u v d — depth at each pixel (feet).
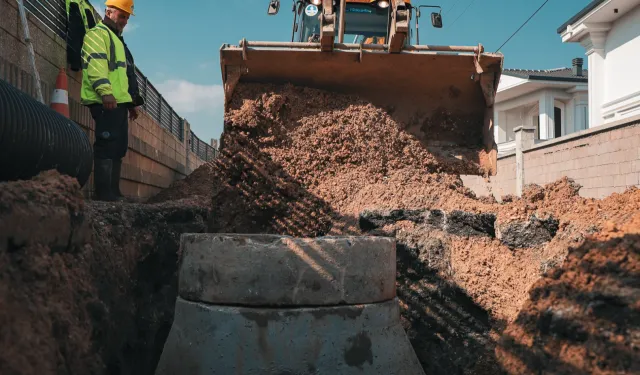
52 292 8.31
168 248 15.15
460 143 20.94
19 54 14.84
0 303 6.93
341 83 20.01
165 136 34.06
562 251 13.20
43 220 8.37
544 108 73.82
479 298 14.37
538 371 8.36
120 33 18.81
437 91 20.77
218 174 18.13
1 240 7.32
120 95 17.56
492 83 19.67
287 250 10.77
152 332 13.12
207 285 10.95
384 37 24.77
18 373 6.75
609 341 7.53
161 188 33.14
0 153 9.12
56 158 10.88
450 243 15.40
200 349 10.59
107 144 17.43
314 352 10.46
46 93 16.85
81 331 8.82
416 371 11.52
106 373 9.66
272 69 19.12
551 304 8.91
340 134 18.81
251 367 10.30
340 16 24.07
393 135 19.33
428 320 14.70
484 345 13.91
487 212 15.67
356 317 10.93
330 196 17.80
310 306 10.76
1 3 13.65
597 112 54.19
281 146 18.54
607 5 48.83
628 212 12.05
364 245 11.23
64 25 19.51
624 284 8.05
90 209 12.42
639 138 29.09
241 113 18.37
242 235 11.04
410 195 17.07
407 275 15.23
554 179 38.78
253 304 10.68
